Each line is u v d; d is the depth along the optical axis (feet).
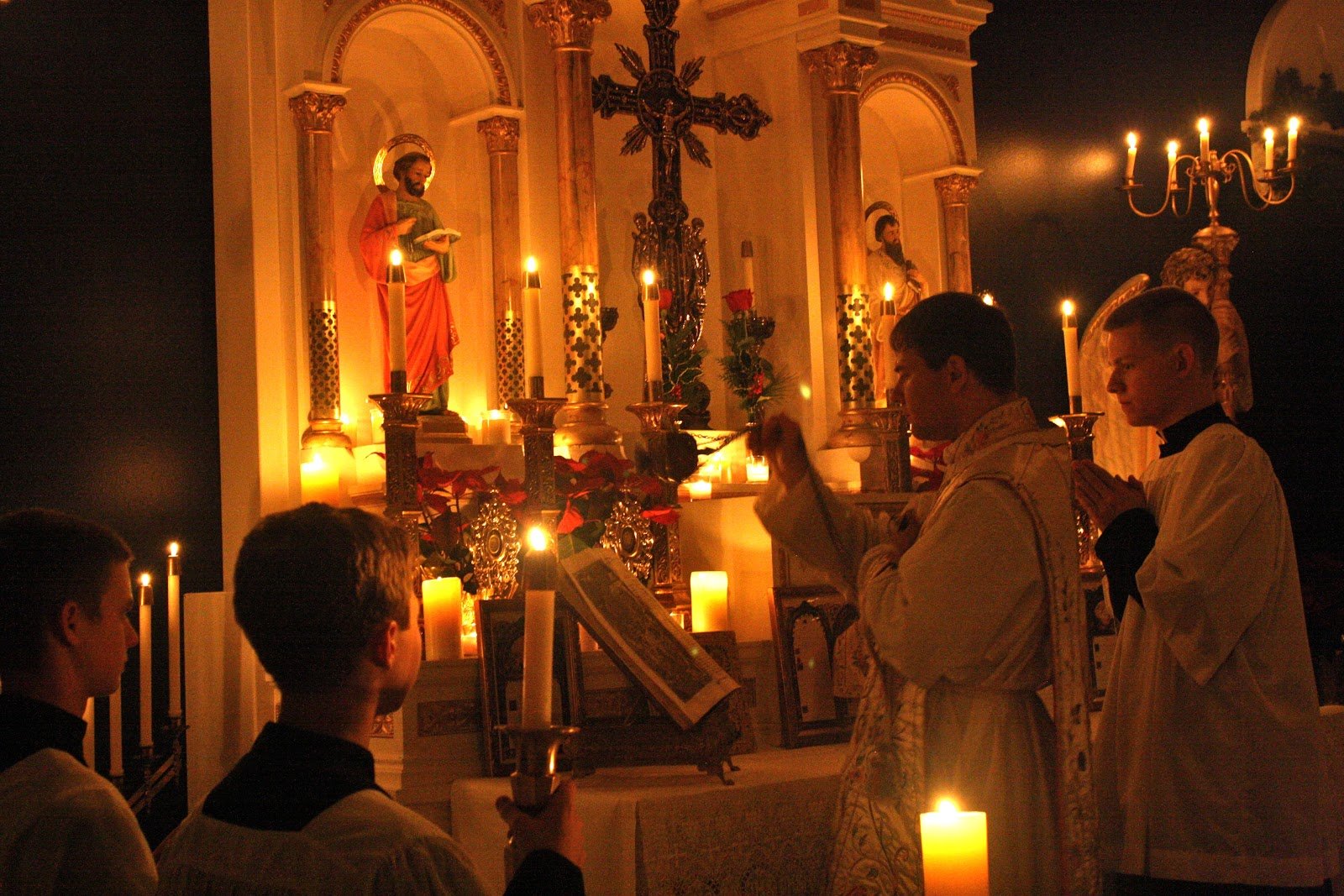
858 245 19.48
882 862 8.11
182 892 5.20
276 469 15.79
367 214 16.89
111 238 15.97
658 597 14.03
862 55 19.66
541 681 5.90
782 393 19.52
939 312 8.57
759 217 20.10
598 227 19.04
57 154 15.72
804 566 13.70
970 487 8.08
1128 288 23.61
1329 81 26.32
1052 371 23.22
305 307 15.94
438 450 15.57
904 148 22.21
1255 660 8.68
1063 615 8.01
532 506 12.27
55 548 6.66
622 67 19.61
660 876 9.30
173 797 15.72
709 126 20.20
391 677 5.65
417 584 12.82
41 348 15.43
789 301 19.65
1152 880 8.75
